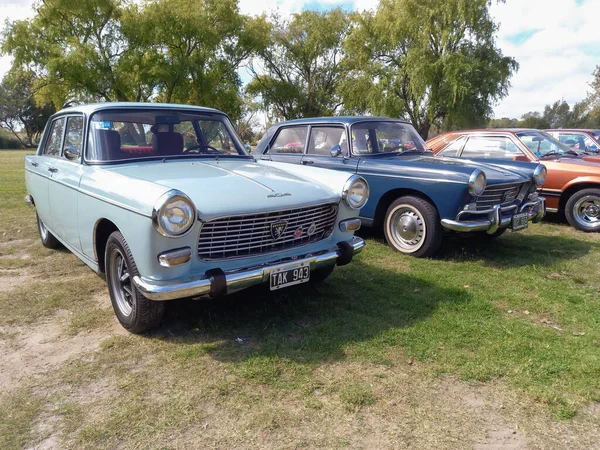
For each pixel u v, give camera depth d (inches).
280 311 151.6
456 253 226.5
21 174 586.9
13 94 2420.0
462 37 985.5
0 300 159.6
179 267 117.0
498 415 99.0
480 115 982.4
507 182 214.4
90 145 155.4
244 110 1528.1
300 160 255.9
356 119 248.2
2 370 116.0
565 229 295.7
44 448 88.2
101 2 1095.6
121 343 129.6
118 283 139.3
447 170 203.9
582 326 144.2
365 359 121.3
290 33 1396.4
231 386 108.5
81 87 1117.1
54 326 141.8
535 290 176.6
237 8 1273.4
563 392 107.5
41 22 1104.2
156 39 1124.5
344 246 150.0
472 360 121.0
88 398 104.5
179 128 171.8
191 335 134.6
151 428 93.8
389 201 232.2
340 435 92.2
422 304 158.7
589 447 89.2
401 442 90.3
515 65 998.4
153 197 112.7
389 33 1061.8
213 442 90.1
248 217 125.8
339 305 157.1
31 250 225.3
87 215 144.9
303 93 1444.4
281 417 97.6
